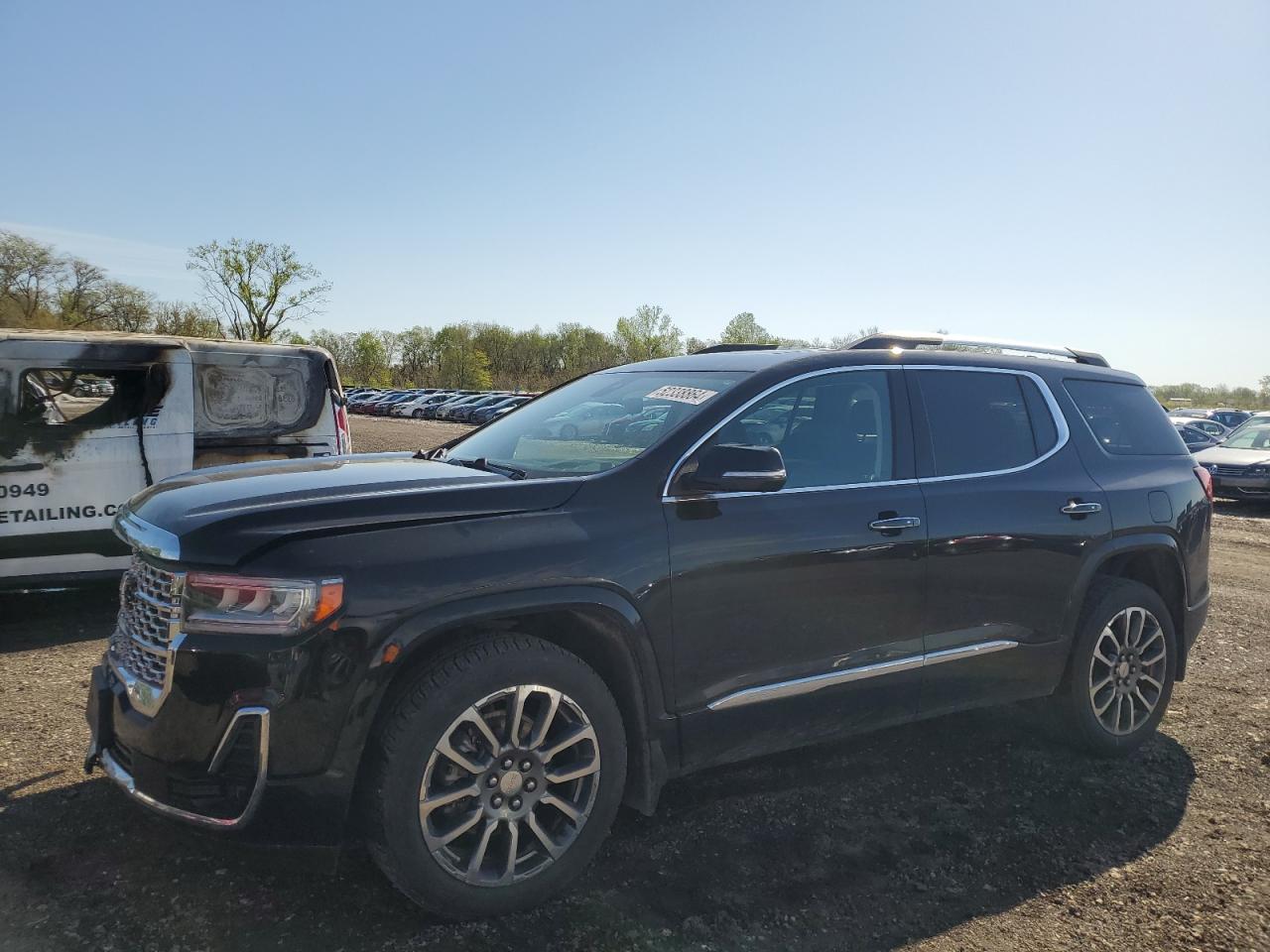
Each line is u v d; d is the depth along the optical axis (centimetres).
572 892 278
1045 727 422
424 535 254
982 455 372
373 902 268
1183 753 410
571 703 271
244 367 681
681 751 295
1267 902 284
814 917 269
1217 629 636
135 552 279
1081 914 275
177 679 240
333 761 239
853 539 320
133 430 617
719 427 312
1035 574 370
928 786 363
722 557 294
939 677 348
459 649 258
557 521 272
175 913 258
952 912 274
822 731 325
